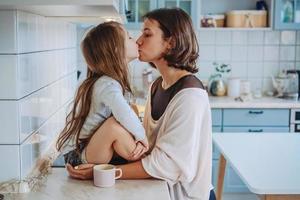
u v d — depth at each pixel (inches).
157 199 50.3
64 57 89.4
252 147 89.0
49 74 72.2
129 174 56.6
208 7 170.1
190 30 61.7
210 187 61.1
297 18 156.0
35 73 61.2
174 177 57.1
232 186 151.5
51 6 47.4
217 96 163.8
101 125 57.4
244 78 171.0
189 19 62.1
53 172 60.6
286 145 90.8
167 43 61.0
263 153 84.3
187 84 58.9
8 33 51.2
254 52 169.6
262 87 171.3
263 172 72.0
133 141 56.8
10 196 50.9
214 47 169.2
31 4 45.6
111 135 56.0
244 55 169.6
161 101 62.8
